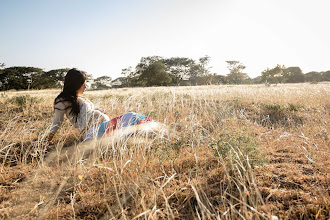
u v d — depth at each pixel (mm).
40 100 7629
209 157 3238
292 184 2523
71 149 3750
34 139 4113
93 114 3900
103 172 2793
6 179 2793
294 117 5977
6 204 2277
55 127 3730
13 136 4125
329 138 3961
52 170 3002
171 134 3928
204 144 3713
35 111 6340
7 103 7188
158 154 3166
